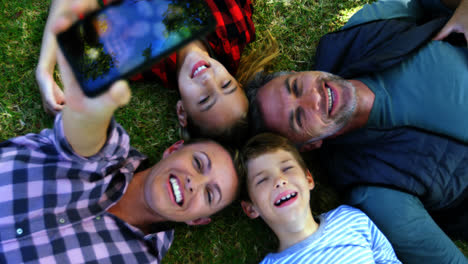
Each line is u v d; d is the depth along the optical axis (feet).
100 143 3.46
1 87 5.25
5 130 5.20
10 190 3.89
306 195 4.94
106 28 2.34
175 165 4.58
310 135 5.15
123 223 4.57
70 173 4.09
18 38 5.42
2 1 5.43
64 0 4.55
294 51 6.50
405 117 5.14
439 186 5.12
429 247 4.99
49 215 4.01
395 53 5.24
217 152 4.82
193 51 5.11
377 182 5.20
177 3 2.39
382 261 4.95
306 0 6.58
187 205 4.50
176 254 5.43
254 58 6.20
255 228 5.75
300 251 4.89
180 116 5.63
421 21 6.00
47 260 3.89
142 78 5.74
